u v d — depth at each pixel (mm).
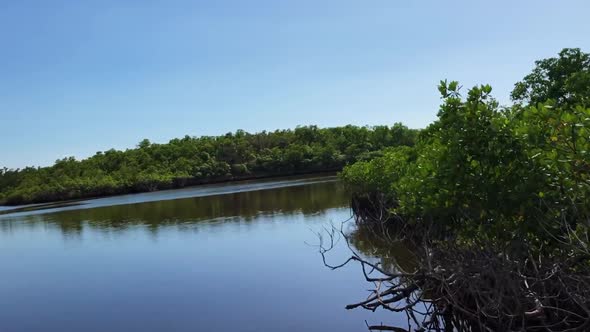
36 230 29125
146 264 15633
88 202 55188
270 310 9742
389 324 8492
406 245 13906
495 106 6590
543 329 6312
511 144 6016
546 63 23266
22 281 14844
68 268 16281
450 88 6508
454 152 6336
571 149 5316
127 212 35594
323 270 12742
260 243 17469
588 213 5398
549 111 5555
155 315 10133
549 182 5898
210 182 81875
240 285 11922
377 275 11680
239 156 88562
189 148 91250
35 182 75062
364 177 20031
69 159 88875
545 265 6145
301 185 51656
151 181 73375
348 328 8422
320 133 98062
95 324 9930
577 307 6043
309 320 8961
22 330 9969
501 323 6223
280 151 86812
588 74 16500
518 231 6207
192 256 16188
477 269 6352
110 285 13273
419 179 8086
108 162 88438
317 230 19391
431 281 7395
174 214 30688
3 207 62625
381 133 88312
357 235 17484
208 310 10141
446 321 7652
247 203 34125
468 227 6949
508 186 6074
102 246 20281
